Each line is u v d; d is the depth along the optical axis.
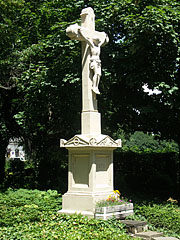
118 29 12.43
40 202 9.09
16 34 14.41
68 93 12.72
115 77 11.48
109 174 7.72
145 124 13.10
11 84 16.48
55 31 12.89
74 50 11.95
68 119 13.95
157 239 6.15
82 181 7.43
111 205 7.05
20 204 8.75
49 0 14.55
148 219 7.66
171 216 7.61
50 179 15.62
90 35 7.89
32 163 19.86
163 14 9.84
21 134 18.02
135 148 19.44
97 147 7.25
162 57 10.77
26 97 13.53
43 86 12.39
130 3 11.05
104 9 11.82
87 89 7.69
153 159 16.95
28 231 5.97
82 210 7.15
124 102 12.49
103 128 13.88
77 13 12.95
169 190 15.52
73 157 7.59
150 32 9.88
